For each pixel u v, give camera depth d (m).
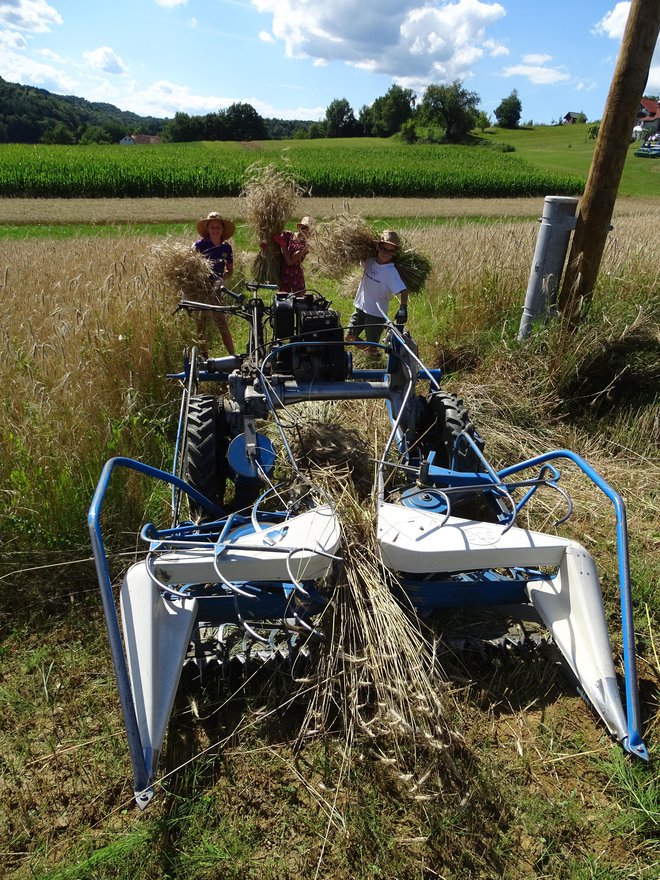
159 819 2.32
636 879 2.08
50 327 6.32
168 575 2.59
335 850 2.21
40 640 3.30
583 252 6.00
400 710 2.44
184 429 4.17
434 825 2.27
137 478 4.34
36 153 43.66
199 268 6.37
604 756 2.50
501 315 7.21
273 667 2.82
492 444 5.24
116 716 2.81
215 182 33.06
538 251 6.17
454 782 2.41
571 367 5.80
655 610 3.37
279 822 2.31
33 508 3.88
